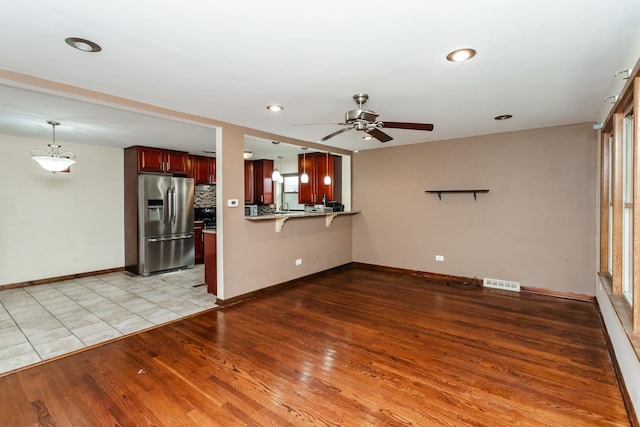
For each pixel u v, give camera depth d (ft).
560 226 13.73
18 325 10.84
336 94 9.40
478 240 15.72
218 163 12.65
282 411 6.51
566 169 13.51
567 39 6.20
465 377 7.70
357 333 10.22
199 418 6.31
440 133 15.01
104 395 7.03
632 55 6.62
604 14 5.33
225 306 12.80
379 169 18.90
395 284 15.97
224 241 12.76
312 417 6.33
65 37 6.12
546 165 13.92
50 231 16.55
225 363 8.38
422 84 8.61
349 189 20.06
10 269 15.38
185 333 10.25
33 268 16.03
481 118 12.29
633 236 6.33
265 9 5.19
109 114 11.35
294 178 25.12
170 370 8.04
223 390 7.22
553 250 13.91
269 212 23.71
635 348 5.65
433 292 14.56
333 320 11.32
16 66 7.44
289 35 6.05
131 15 5.37
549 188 13.91
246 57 6.98
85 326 10.78
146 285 16.01
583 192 13.19
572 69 7.62
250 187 25.02
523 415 6.34
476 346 9.29
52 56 6.93
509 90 9.12
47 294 14.46
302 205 24.48
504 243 15.05
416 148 17.46
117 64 7.34
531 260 14.42
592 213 13.03
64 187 16.98
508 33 5.99
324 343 9.53
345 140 16.56
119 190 19.02
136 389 7.25
